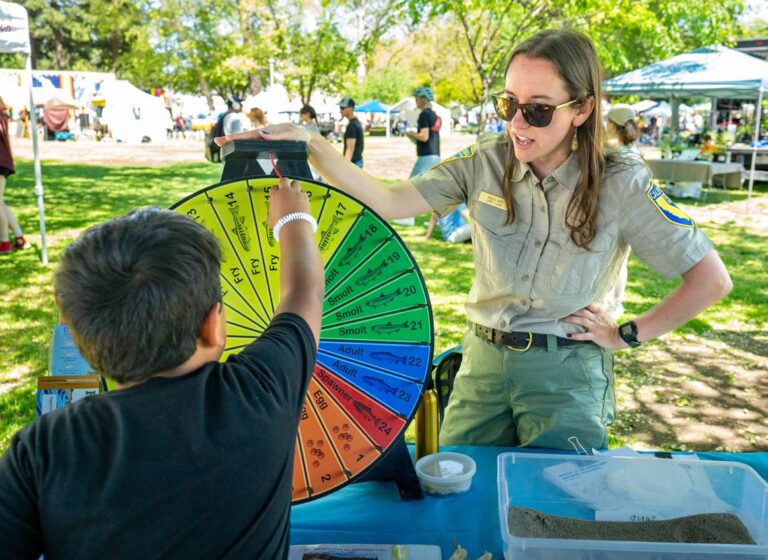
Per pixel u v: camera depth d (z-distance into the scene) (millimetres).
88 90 29328
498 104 1544
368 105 35781
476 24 8539
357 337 1485
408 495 1616
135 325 817
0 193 6176
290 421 922
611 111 5312
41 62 40406
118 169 14984
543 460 1635
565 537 1390
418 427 1777
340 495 1652
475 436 1872
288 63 16062
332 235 1421
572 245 1602
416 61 37500
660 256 1570
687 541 1370
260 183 1357
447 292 5398
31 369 3900
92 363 868
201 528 826
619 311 2441
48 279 5523
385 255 1445
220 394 878
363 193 1688
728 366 4129
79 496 798
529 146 1509
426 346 1491
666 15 10547
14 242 6520
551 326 1688
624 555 1273
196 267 862
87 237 861
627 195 1556
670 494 1519
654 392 3768
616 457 1627
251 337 1430
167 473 817
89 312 824
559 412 1725
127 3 31469
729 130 15773
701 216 9312
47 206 9344
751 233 8133
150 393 852
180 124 30562
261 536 868
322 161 1639
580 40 1471
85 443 825
